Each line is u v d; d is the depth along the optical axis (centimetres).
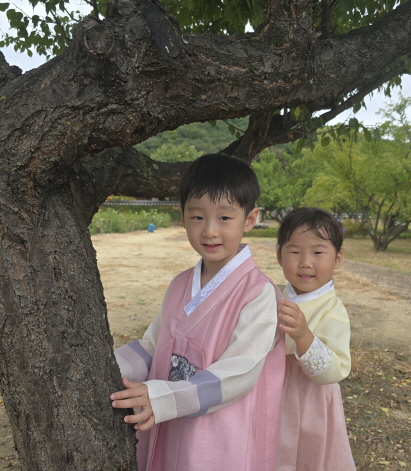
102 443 121
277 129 290
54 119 115
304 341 148
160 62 112
